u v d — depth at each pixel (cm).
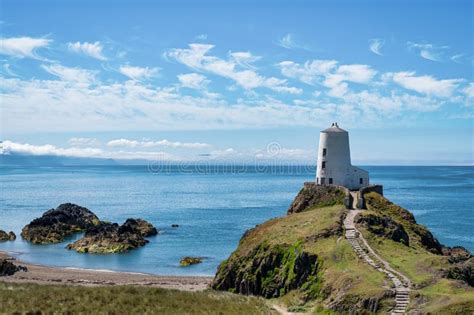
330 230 7569
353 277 5888
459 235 13675
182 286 8400
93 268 10294
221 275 7994
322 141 10931
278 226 8562
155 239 13488
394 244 7331
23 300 4988
